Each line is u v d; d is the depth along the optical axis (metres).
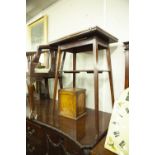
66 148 0.75
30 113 1.03
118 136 0.59
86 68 1.31
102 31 0.80
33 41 1.89
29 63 1.12
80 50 1.22
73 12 1.40
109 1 1.13
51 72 1.35
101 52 1.19
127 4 1.04
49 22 1.67
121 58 1.08
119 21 1.08
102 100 1.20
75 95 0.96
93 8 1.24
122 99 0.64
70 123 0.90
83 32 0.80
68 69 1.49
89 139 0.71
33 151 1.00
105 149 0.65
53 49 1.28
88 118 1.00
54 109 1.13
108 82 1.16
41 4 1.63
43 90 1.65
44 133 0.90
